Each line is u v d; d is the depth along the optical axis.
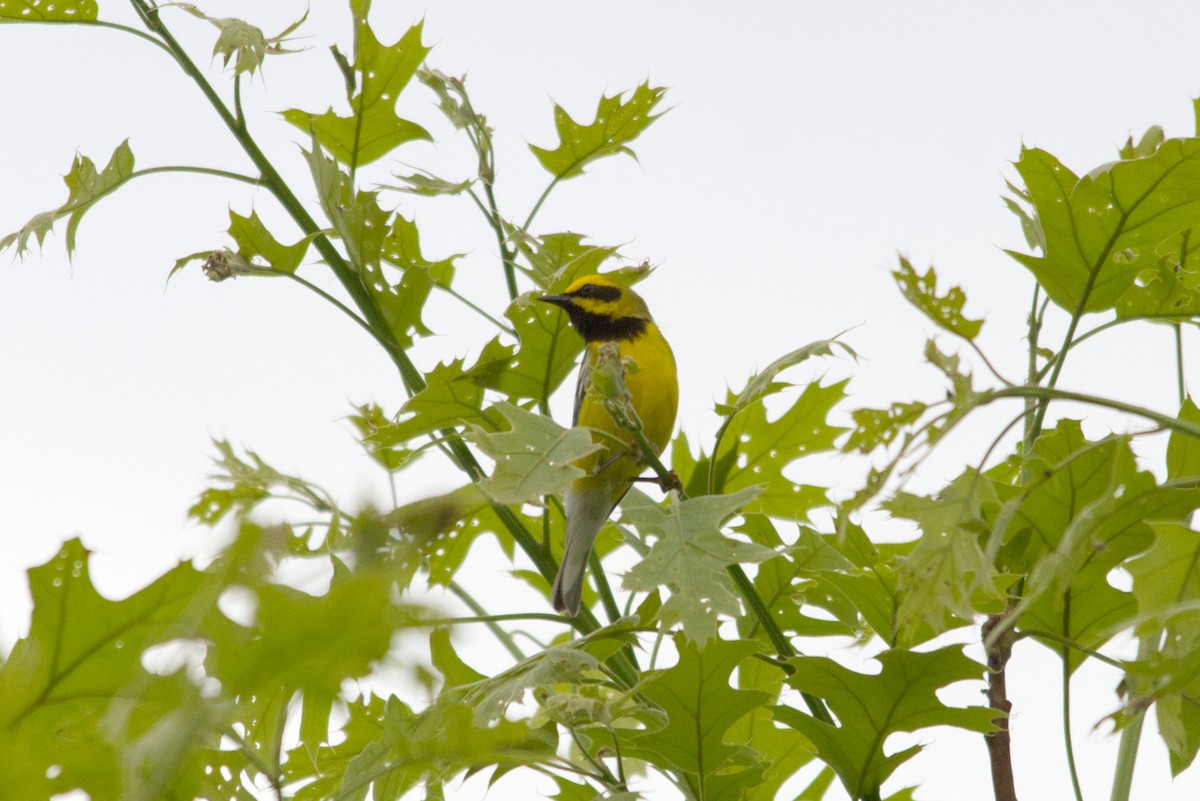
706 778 7.05
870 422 6.01
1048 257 8.01
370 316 9.83
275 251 9.73
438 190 10.31
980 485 5.56
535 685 6.75
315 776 7.99
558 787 8.27
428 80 10.38
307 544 8.64
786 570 8.52
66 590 3.92
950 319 6.37
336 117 10.43
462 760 4.27
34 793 3.24
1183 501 7.09
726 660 6.57
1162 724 5.90
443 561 9.93
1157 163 7.59
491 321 10.30
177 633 3.20
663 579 6.10
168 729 3.01
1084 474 7.20
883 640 7.80
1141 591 5.56
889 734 6.88
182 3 9.70
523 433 6.28
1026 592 6.61
